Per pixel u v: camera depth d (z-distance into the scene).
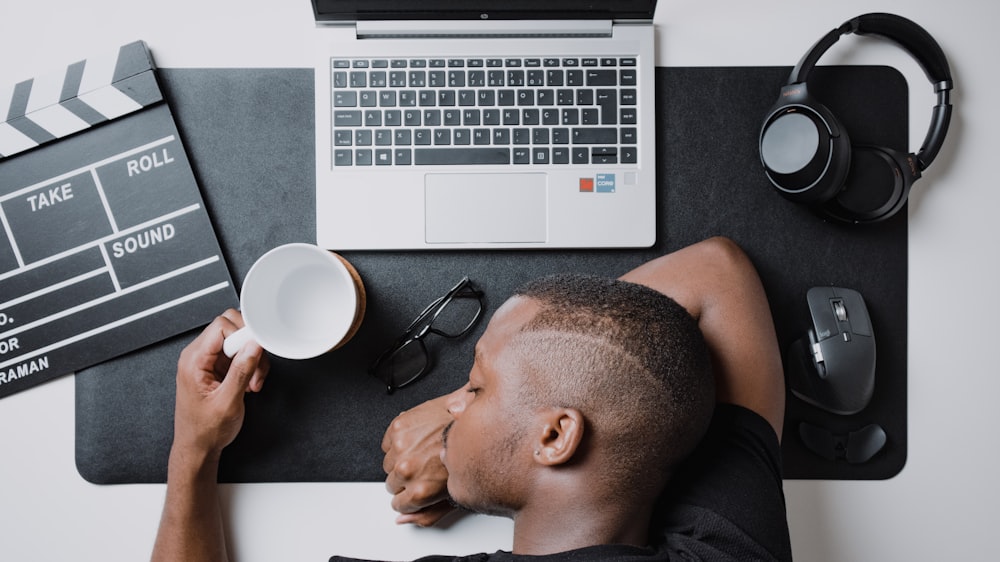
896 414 0.87
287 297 0.79
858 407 0.82
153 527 0.86
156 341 0.86
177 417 0.80
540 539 0.62
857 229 0.87
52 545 0.86
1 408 0.86
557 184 0.84
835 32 0.81
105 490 0.86
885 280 0.87
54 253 0.86
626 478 0.59
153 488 0.86
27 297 0.86
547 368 0.57
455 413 0.66
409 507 0.81
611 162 0.84
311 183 0.87
